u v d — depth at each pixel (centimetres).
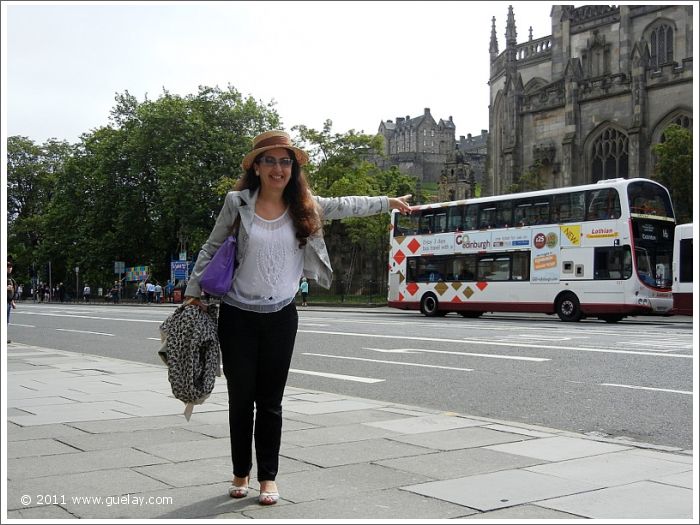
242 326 506
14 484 543
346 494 522
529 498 516
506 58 5766
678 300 2550
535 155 5425
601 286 2636
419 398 1052
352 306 4769
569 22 6059
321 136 5478
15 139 9294
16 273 9400
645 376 1195
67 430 755
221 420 814
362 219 5131
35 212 9338
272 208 516
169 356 498
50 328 2797
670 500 512
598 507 494
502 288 2952
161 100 6353
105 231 6850
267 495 494
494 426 793
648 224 2612
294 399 985
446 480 564
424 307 3262
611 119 4984
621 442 718
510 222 2953
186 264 6312
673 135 3928
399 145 17375
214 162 6153
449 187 8406
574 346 1664
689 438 775
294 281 521
